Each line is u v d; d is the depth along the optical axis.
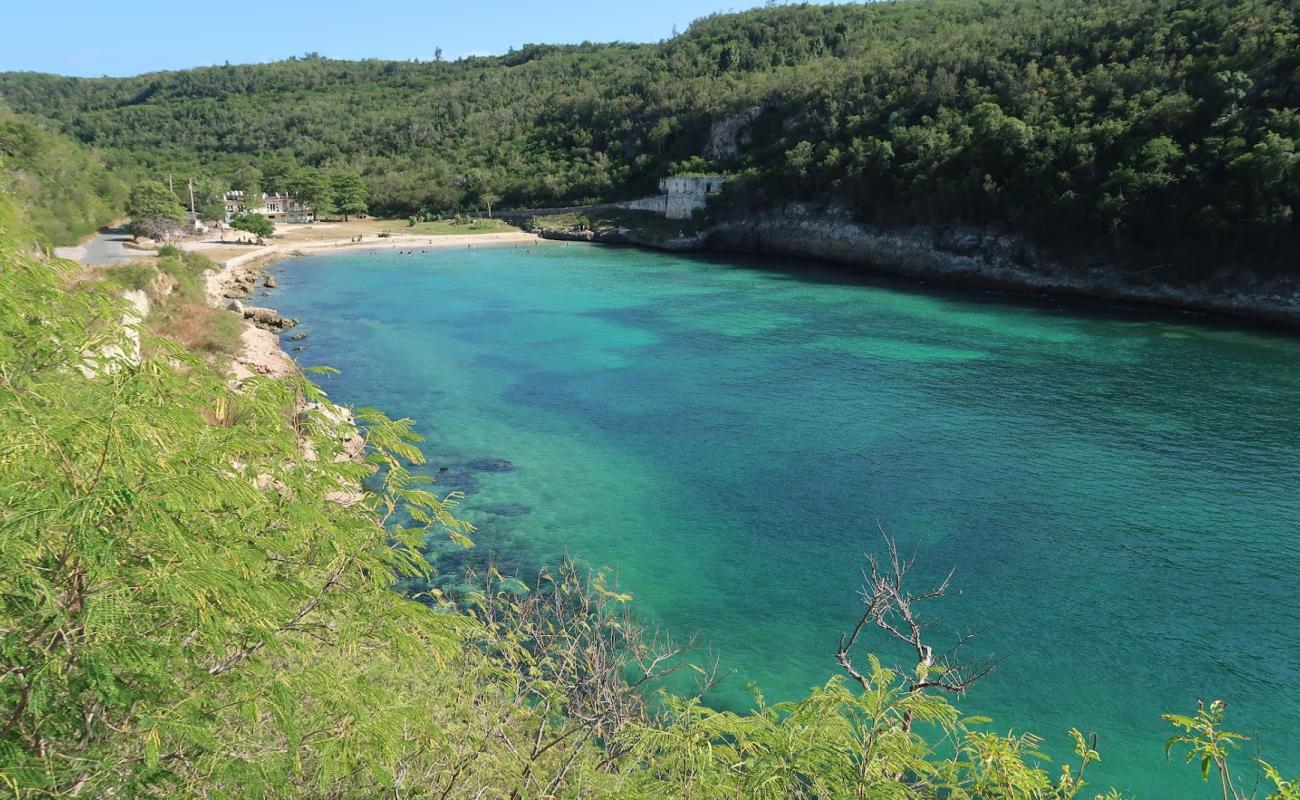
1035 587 24.14
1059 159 79.88
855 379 47.78
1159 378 47.75
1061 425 39.19
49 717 5.02
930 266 92.25
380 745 6.13
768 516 29.05
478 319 66.06
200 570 4.93
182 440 5.63
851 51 141.50
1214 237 68.12
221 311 50.97
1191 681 19.84
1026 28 103.50
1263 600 23.39
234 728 6.43
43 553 4.75
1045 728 18.25
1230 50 76.25
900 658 20.56
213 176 155.25
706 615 22.52
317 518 6.56
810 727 6.57
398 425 8.85
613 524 28.14
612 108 155.75
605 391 45.22
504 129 173.12
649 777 7.79
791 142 117.12
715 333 61.28
